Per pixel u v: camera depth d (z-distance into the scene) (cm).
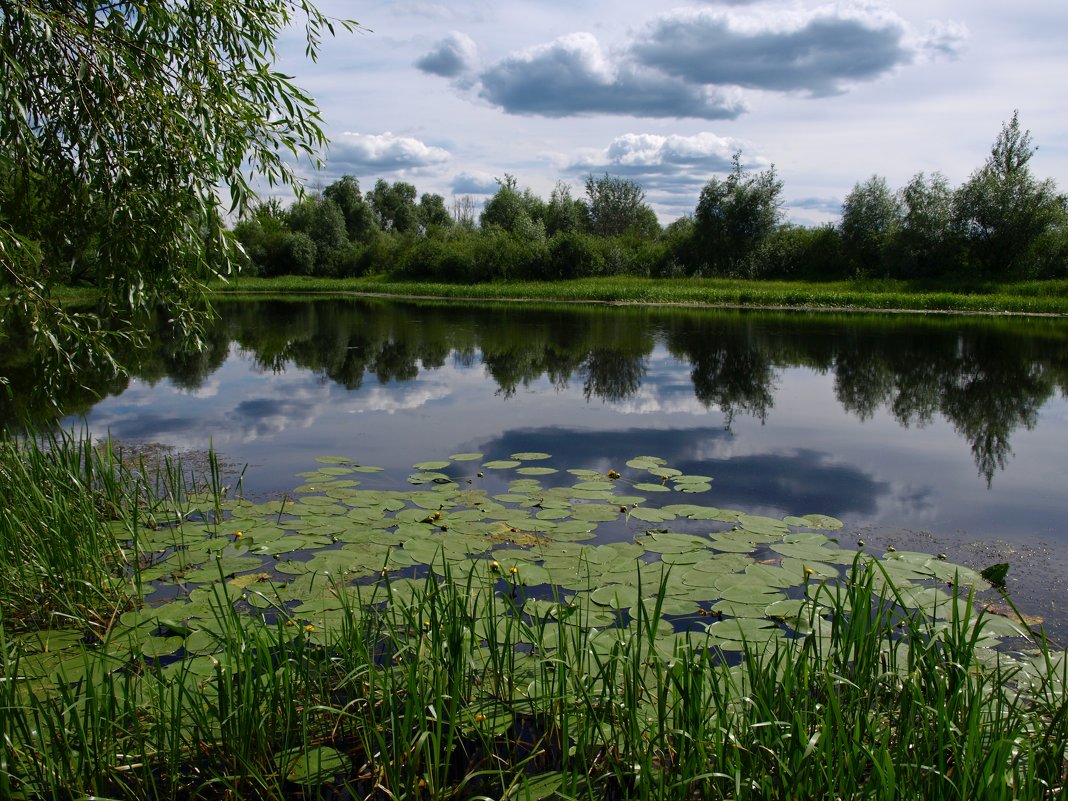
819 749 179
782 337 1488
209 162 391
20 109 334
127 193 376
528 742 226
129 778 209
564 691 221
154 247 394
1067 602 320
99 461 430
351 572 342
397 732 219
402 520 415
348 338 1487
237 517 427
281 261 4588
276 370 1064
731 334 1545
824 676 204
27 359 1019
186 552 374
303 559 364
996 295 2503
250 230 4362
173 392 880
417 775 201
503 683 246
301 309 2336
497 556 361
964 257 3003
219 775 209
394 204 6250
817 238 3478
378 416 748
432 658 222
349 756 220
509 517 422
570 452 602
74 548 328
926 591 325
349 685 243
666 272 3631
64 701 203
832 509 460
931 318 1958
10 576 318
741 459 584
